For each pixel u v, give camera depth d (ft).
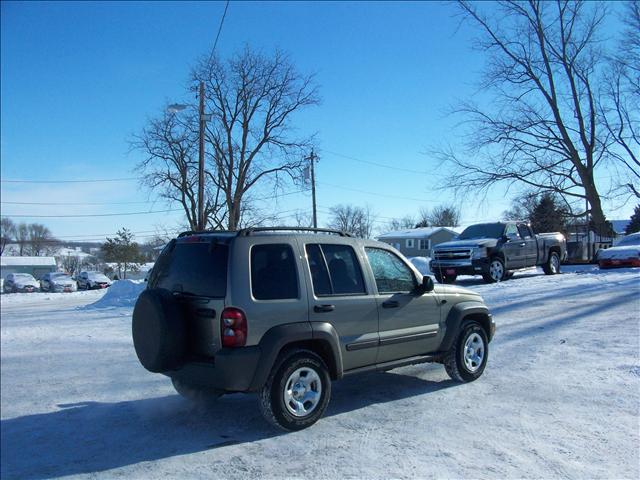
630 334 28.27
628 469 13.50
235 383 15.49
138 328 16.88
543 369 22.82
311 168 142.00
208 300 16.10
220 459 14.71
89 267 283.18
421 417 17.60
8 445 16.10
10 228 332.60
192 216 153.28
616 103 93.50
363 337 18.30
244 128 147.64
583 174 99.66
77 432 17.17
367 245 19.63
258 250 16.65
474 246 55.57
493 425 16.65
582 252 104.22
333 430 16.65
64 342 32.78
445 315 21.25
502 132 101.24
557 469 13.53
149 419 18.31
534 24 100.53
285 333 16.08
